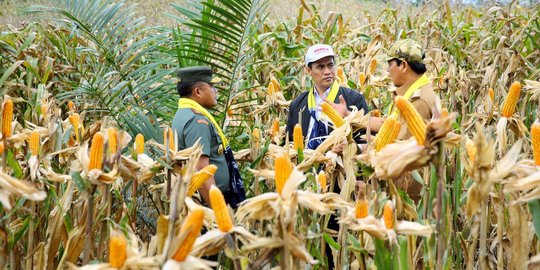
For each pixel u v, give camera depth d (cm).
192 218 220
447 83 752
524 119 652
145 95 566
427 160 247
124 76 595
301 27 917
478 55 898
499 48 796
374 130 460
